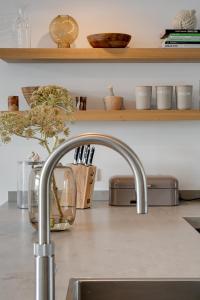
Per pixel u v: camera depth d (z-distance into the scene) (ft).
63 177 7.25
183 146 11.02
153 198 10.05
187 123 11.02
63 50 10.08
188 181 11.03
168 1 10.91
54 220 7.18
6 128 7.10
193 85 10.98
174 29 10.27
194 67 10.95
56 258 5.60
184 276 4.88
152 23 10.91
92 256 5.71
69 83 10.91
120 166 10.97
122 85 10.94
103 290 4.76
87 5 10.88
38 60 10.52
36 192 7.18
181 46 10.12
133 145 11.00
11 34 10.80
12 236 6.97
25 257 5.64
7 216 8.79
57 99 7.40
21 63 10.86
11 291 4.25
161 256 5.70
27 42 10.43
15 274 4.87
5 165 10.91
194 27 10.30
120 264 5.33
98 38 10.09
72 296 4.13
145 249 6.08
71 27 10.19
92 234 7.08
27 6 10.84
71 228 7.55
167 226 7.73
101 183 10.99
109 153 10.96
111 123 10.96
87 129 10.94
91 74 10.91
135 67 10.94
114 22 10.90
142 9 10.90
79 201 9.66
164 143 11.02
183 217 8.67
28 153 10.91
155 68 10.95
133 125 10.98
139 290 4.82
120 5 10.89
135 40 10.91
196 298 4.84
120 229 7.47
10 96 10.41
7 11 10.81
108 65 10.92
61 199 7.24
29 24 10.80
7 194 10.96
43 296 3.32
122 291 4.80
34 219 7.25
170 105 10.30
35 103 7.51
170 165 11.03
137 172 3.10
